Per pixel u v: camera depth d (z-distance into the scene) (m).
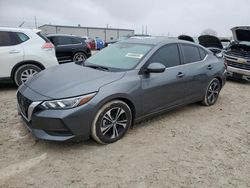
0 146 3.62
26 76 6.60
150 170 3.23
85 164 3.29
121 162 3.37
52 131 3.33
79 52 12.04
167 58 4.60
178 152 3.70
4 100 5.77
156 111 4.45
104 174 3.11
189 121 4.91
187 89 4.98
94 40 27.03
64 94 3.35
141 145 3.83
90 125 3.50
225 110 5.74
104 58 4.62
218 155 3.68
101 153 3.55
